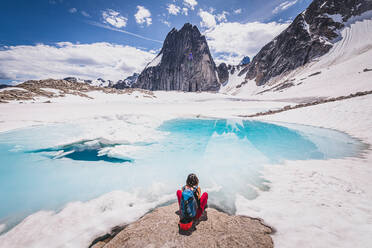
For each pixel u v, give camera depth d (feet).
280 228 9.34
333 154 22.89
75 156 25.94
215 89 650.02
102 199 14.56
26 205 13.89
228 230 9.30
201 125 50.98
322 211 10.46
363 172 16.05
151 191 15.97
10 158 24.68
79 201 14.32
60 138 34.12
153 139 35.70
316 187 13.91
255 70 608.19
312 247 7.68
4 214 12.71
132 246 8.38
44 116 56.08
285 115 57.88
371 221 9.04
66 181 18.26
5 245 9.61
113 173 20.26
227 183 16.88
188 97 269.85
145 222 10.30
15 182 18.10
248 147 30.09
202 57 637.30
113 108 88.63
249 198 13.65
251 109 93.66
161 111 80.64
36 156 25.67
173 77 639.35
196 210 9.34
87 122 49.73
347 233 8.33
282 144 30.71
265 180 16.87
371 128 31.40
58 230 10.78
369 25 376.68
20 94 128.36
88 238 9.98
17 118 51.49
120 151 28.25
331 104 53.16
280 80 436.76
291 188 14.38
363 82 136.05
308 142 30.30
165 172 20.53
